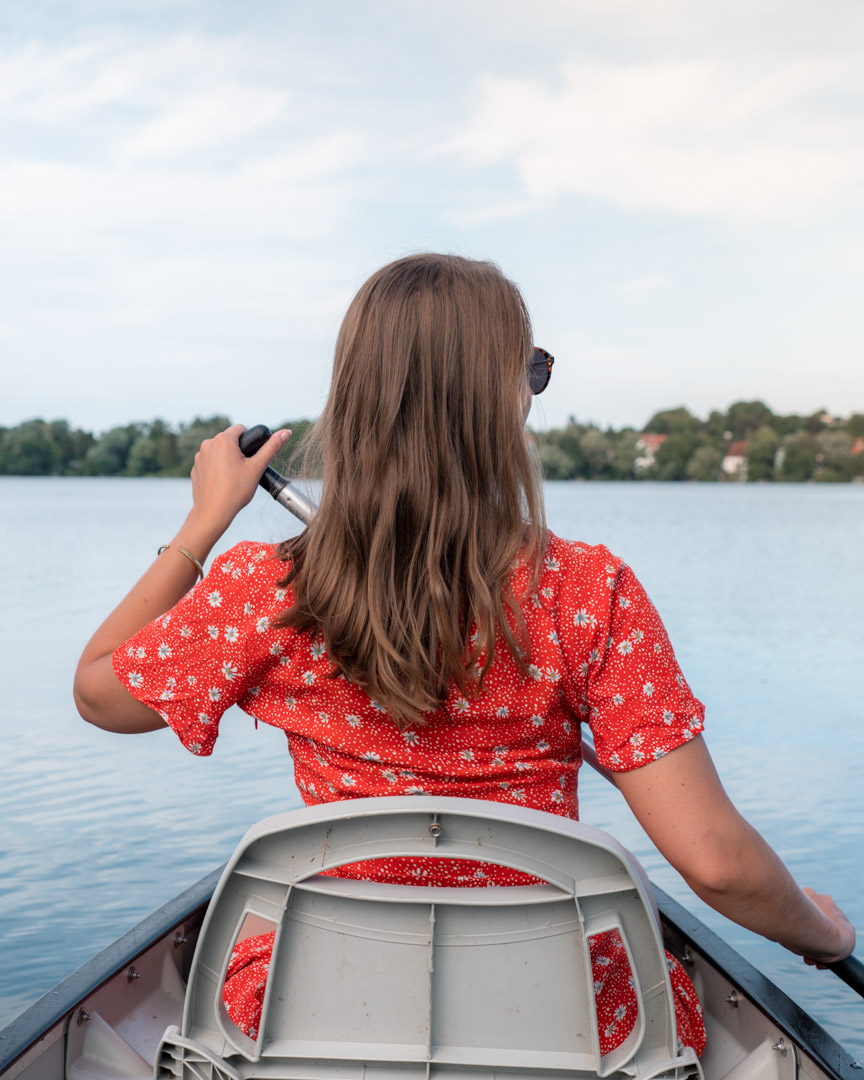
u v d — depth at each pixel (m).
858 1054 3.26
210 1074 1.00
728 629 14.29
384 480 1.04
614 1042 1.07
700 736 1.05
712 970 1.51
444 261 1.13
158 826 5.38
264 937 1.14
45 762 6.69
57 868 4.75
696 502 80.62
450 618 1.03
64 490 99.06
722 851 1.02
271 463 1.22
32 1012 1.23
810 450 112.69
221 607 1.09
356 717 1.09
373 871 1.10
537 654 1.05
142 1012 1.45
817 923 1.12
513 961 0.99
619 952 1.10
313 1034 1.01
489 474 1.06
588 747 1.45
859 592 19.89
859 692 9.56
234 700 1.12
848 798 6.02
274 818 0.98
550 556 1.07
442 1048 1.00
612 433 115.31
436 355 1.06
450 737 1.08
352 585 1.04
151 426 117.81
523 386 1.11
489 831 0.97
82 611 15.54
